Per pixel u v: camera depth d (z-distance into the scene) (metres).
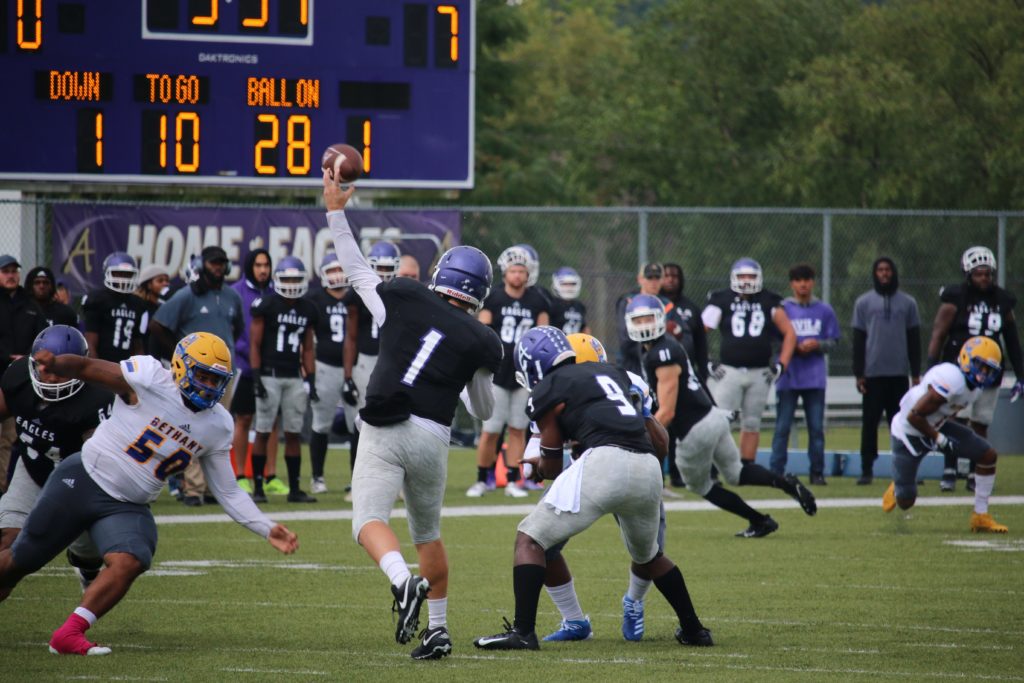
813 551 36.88
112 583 23.20
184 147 59.56
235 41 59.72
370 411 22.94
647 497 23.72
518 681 20.89
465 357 23.20
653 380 37.62
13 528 26.22
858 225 92.94
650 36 134.88
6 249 58.53
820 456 53.69
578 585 31.92
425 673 21.52
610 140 135.25
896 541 38.81
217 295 44.50
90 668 21.88
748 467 38.88
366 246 63.31
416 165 61.84
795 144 115.12
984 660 22.94
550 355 24.75
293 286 46.09
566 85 176.38
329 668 21.94
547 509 23.95
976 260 49.38
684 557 35.84
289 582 31.88
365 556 36.03
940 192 106.19
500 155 127.81
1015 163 101.31
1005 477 55.75
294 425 47.19
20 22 57.97
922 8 112.94
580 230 104.00
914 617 27.31
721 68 130.88
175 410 23.22
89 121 58.72
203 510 45.28
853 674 21.64
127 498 23.55
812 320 53.34
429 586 21.23
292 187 60.62
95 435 23.59
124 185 59.19
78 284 60.19
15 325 43.66
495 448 49.56
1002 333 50.38
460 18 61.97
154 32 59.00
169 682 20.72
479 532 40.84
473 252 23.77
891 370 52.72
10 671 21.59
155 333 44.03
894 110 106.94
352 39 60.91
